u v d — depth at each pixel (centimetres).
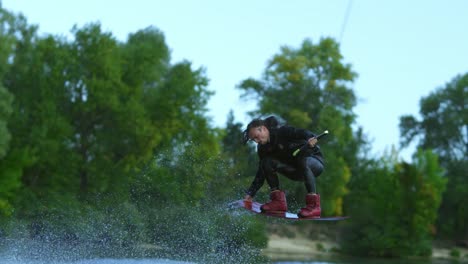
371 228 5522
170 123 5300
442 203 7938
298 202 5628
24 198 4106
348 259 4988
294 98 6625
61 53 4731
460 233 7738
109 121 4859
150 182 3084
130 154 4881
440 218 7706
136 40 5694
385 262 4888
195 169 3061
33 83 4691
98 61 4772
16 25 4747
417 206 5719
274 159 1160
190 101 5466
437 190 6112
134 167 4828
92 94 4697
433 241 7412
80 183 4709
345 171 6662
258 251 3741
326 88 6512
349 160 8006
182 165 3078
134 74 5059
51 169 4575
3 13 4650
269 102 6462
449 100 9625
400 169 6041
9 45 4331
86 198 4397
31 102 4675
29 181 4538
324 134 1112
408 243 5506
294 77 6438
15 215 4009
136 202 3131
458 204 7869
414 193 5778
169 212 2991
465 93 9425
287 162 1161
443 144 9512
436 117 9675
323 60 6581
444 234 7656
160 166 3112
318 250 5512
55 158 4525
